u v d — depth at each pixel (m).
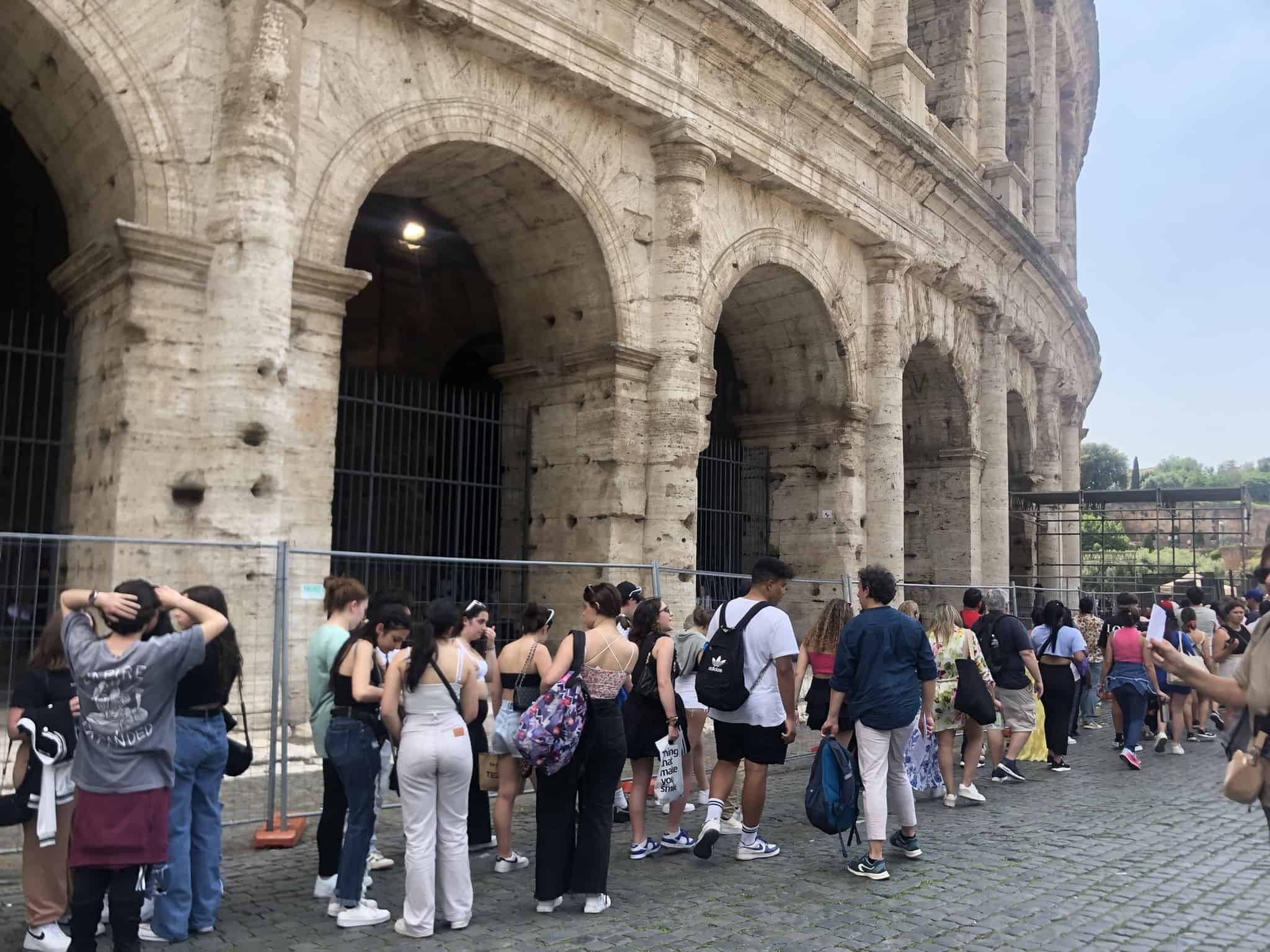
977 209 23.28
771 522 20.22
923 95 22.00
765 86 16.77
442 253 20.88
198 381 10.28
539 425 15.73
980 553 24.80
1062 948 5.94
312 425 11.19
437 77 12.62
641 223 15.29
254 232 10.30
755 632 7.91
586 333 15.28
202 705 5.97
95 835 5.06
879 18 21.36
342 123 11.67
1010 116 32.53
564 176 14.12
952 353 24.02
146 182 10.15
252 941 5.88
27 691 5.64
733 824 9.16
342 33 11.73
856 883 7.33
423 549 19.77
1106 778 12.31
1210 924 6.47
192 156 10.42
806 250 18.58
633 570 14.70
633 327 15.07
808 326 19.62
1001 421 25.66
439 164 13.84
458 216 15.45
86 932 5.07
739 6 15.41
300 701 10.45
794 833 8.98
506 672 7.77
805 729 13.94
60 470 11.37
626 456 14.83
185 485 10.09
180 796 5.88
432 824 6.14
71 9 9.80
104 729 5.11
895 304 20.44
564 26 13.45
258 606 10.09
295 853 7.75
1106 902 6.91
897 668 7.84
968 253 24.06
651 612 8.26
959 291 23.69
